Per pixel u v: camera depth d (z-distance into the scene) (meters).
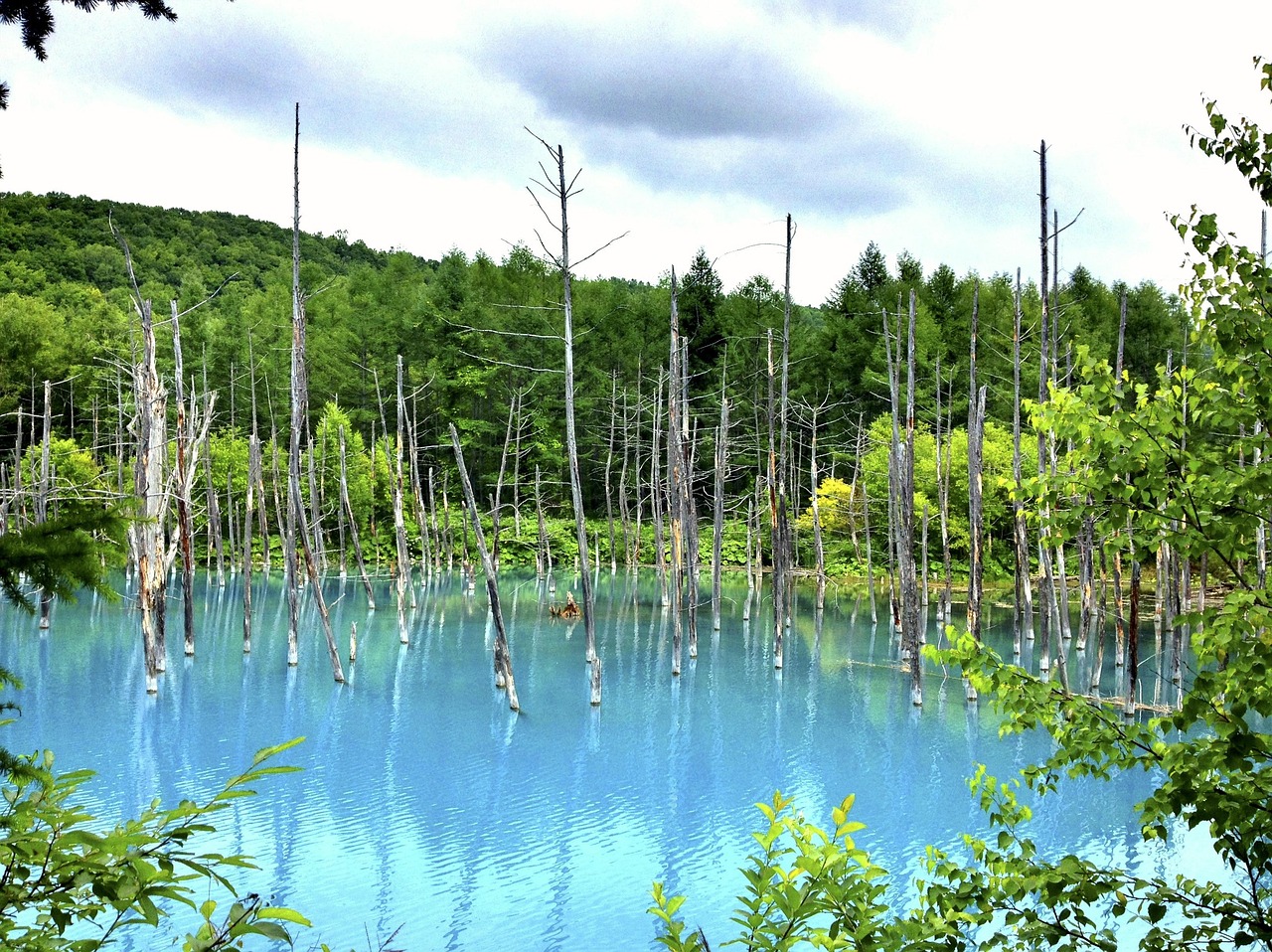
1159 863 12.80
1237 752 3.78
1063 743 4.36
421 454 57.19
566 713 21.03
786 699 22.73
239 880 11.81
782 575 26.55
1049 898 4.01
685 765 17.28
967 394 55.50
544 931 10.62
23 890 2.47
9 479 36.47
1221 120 4.33
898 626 33.12
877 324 60.81
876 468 47.31
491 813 14.63
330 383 59.53
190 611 25.91
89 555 2.53
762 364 58.91
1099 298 61.69
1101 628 23.36
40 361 53.09
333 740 18.31
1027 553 28.58
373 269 84.19
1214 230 4.41
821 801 15.33
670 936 3.79
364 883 11.88
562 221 21.83
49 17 3.72
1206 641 4.23
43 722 18.78
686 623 35.03
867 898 3.81
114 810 13.67
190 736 18.17
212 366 59.22
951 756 18.03
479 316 58.59
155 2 3.90
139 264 75.56
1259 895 3.89
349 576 49.06
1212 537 4.34
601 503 61.22
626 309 65.94
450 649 28.44
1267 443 4.25
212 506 39.25
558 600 40.69
